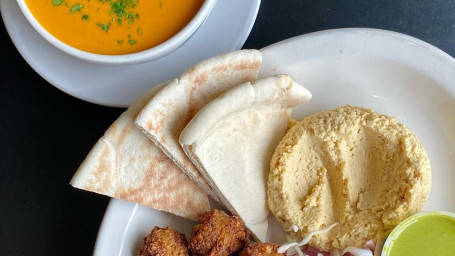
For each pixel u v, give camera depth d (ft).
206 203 1.47
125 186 1.40
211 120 1.29
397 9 1.60
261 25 1.61
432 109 1.47
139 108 1.38
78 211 1.59
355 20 1.60
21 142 1.62
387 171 1.40
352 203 1.41
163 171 1.42
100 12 1.47
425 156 1.38
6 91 1.63
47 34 1.41
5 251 1.58
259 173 1.45
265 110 1.42
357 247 1.39
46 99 1.63
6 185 1.61
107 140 1.38
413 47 1.44
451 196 1.46
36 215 1.59
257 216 1.45
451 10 1.59
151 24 1.47
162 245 1.38
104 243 1.43
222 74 1.38
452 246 1.34
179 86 1.34
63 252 1.57
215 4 1.50
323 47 1.45
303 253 1.46
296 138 1.42
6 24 1.52
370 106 1.49
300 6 1.61
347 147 1.41
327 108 1.50
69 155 1.61
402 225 1.35
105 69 1.53
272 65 1.46
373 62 1.46
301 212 1.41
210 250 1.37
